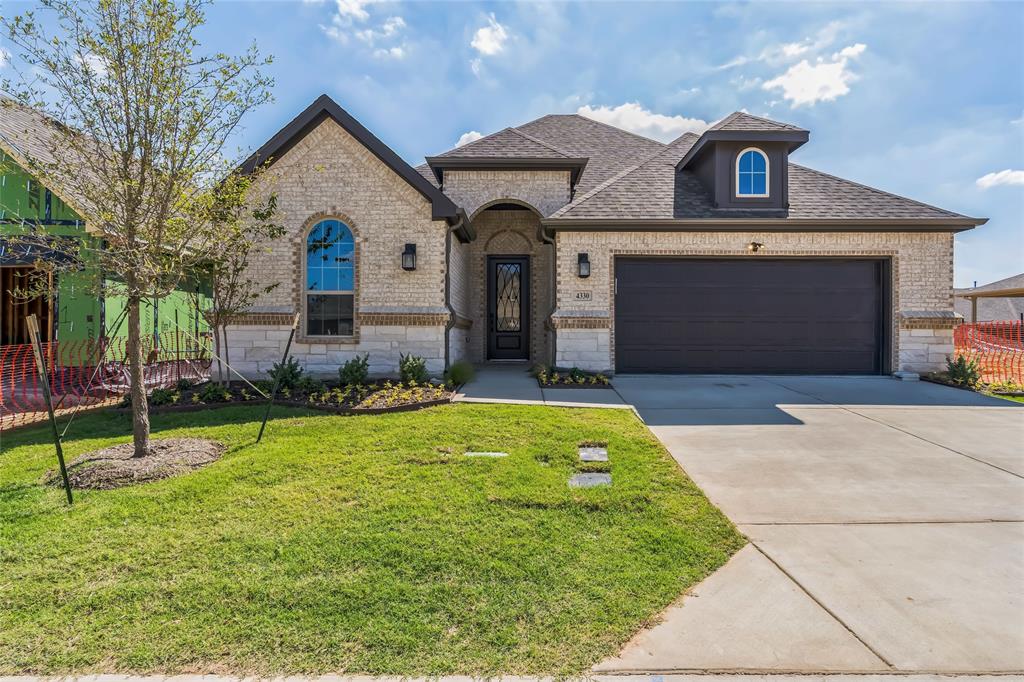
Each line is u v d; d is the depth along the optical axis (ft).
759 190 39.06
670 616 9.70
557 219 36.94
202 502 14.44
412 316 34.73
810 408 26.96
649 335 38.45
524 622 9.46
